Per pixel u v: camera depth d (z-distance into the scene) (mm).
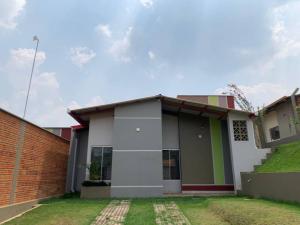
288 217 6551
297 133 16422
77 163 17109
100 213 8969
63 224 7508
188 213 8805
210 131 16609
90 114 15688
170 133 16828
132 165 14023
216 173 15789
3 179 8359
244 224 6750
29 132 10344
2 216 8047
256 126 21375
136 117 14781
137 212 9125
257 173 11773
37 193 11047
